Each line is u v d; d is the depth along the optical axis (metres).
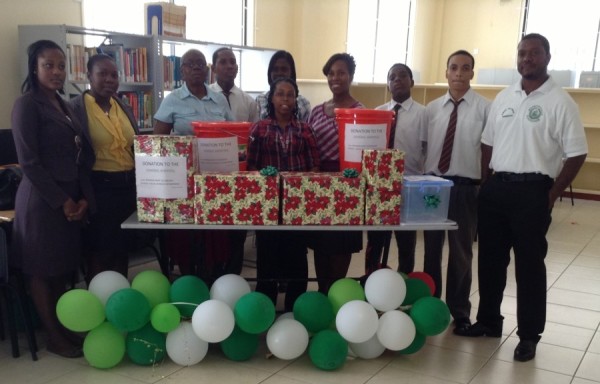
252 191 2.42
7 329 2.94
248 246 4.77
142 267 4.09
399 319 2.55
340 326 2.51
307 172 2.66
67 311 2.41
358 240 3.02
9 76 4.02
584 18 9.86
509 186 2.67
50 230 2.53
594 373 2.62
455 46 11.12
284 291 3.64
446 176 3.00
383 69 9.92
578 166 2.55
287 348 2.50
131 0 5.16
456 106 3.00
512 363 2.70
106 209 2.74
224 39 6.73
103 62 2.68
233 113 3.72
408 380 2.51
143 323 2.49
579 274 4.26
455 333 3.03
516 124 2.64
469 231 3.02
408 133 3.20
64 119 2.55
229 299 2.60
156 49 4.43
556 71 7.79
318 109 3.12
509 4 10.39
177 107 3.07
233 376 2.52
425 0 10.53
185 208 2.44
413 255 3.46
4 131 3.49
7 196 2.91
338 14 8.27
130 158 2.81
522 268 2.69
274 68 3.50
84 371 2.54
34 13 4.16
